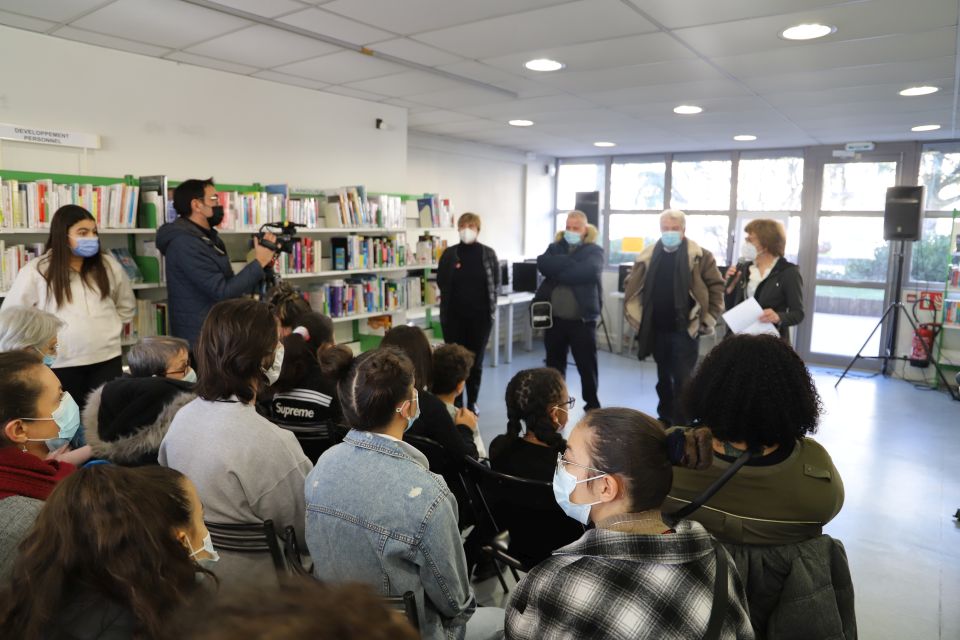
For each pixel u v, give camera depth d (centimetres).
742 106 491
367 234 504
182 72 391
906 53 335
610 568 86
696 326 395
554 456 191
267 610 37
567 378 639
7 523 102
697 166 789
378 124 518
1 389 124
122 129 366
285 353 201
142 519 80
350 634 35
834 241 716
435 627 132
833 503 108
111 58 357
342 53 360
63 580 78
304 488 138
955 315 608
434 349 248
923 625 239
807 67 368
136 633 77
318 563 130
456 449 205
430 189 708
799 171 729
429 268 575
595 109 516
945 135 622
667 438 96
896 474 394
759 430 110
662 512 111
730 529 108
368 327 511
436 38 326
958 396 585
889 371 679
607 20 290
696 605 83
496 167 804
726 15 280
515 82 424
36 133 328
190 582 83
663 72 387
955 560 288
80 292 283
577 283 459
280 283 314
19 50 321
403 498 124
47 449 149
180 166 396
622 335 794
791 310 343
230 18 300
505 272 754
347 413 135
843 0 258
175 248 308
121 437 164
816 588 105
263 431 146
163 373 193
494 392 577
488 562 240
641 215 836
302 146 467
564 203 905
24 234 325
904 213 621
